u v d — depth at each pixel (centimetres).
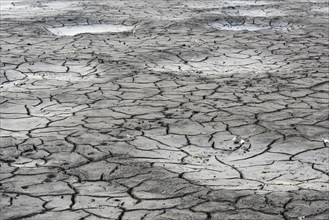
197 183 459
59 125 589
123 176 471
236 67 836
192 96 686
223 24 1198
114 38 1029
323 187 454
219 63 860
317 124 592
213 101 667
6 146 533
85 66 833
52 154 515
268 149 530
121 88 720
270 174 479
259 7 1420
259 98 678
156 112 629
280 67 834
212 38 1031
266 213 411
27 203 425
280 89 716
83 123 595
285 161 504
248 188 451
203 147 535
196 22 1186
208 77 777
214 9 1377
